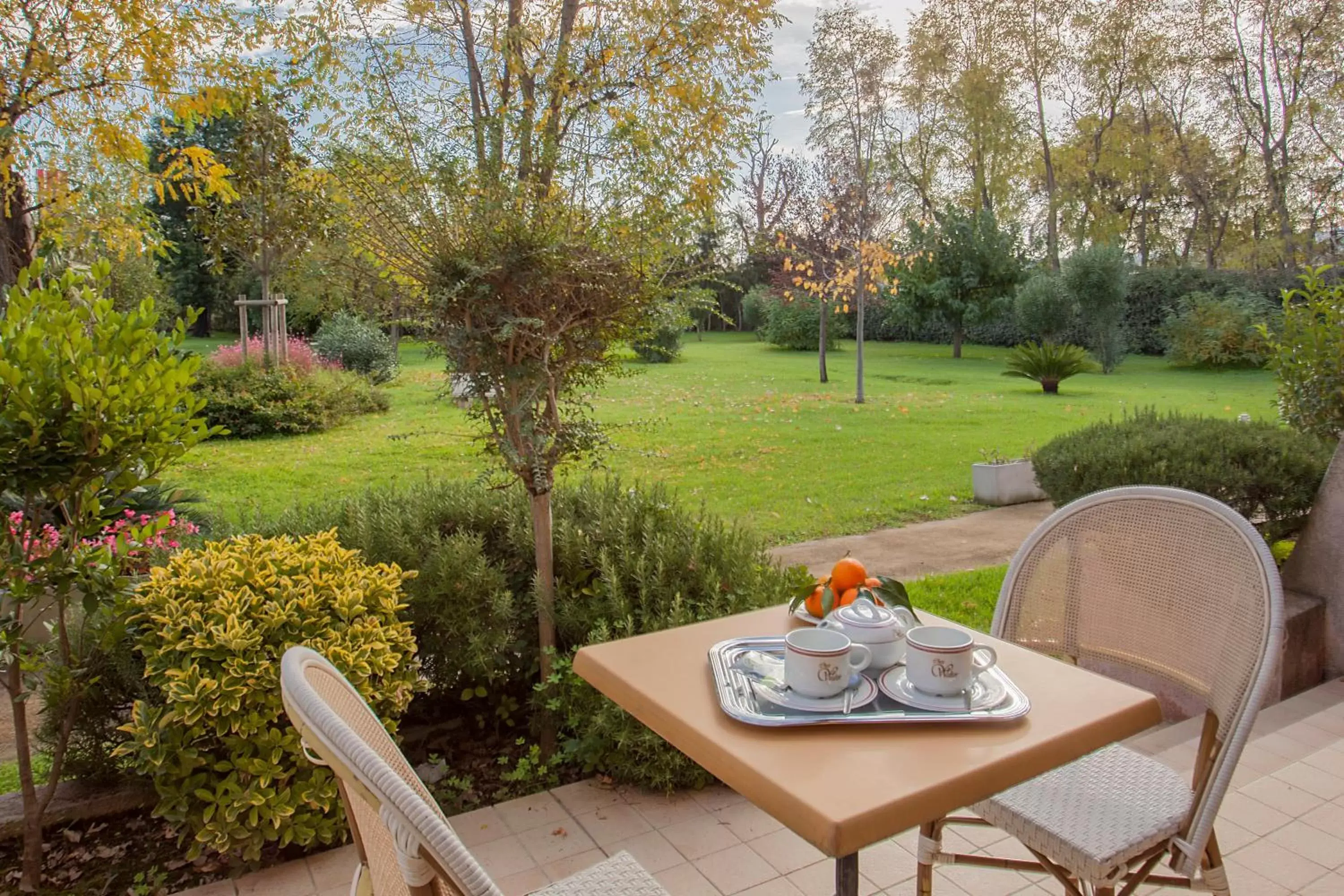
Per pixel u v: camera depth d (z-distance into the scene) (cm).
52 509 245
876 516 786
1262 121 2545
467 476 928
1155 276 2334
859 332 1597
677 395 1680
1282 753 296
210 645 240
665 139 292
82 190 577
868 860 241
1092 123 2911
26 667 237
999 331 2817
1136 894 218
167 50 468
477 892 87
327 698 113
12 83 486
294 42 278
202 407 244
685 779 282
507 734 328
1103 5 2723
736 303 3769
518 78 296
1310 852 233
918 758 133
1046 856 168
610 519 339
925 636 157
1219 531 186
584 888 156
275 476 957
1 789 313
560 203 281
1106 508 208
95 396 219
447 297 266
